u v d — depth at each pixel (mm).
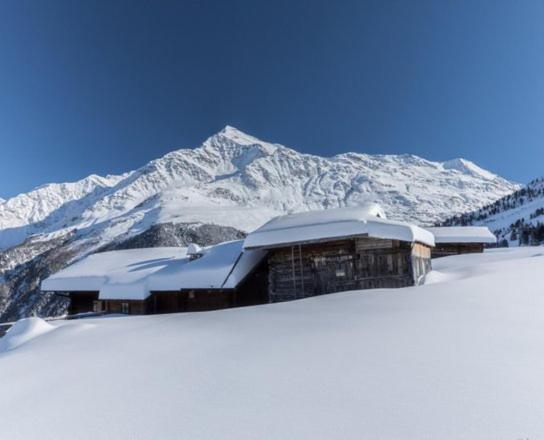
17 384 5348
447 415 3244
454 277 18406
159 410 3902
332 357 5020
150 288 21969
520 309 7723
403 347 5215
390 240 17094
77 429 3664
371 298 10383
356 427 3160
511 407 3316
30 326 11141
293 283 18484
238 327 7875
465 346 5105
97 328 9680
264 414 3557
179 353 6098
